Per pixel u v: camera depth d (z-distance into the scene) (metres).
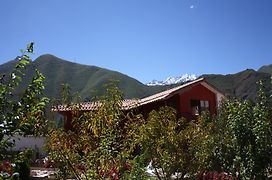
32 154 5.26
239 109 10.46
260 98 10.48
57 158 6.96
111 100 6.80
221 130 11.38
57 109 7.00
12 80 4.70
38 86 4.73
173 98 29.67
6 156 4.62
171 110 10.95
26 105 4.61
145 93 172.25
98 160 6.54
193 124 11.41
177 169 10.32
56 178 7.23
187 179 10.59
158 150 9.83
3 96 4.55
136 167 7.46
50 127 6.85
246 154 9.98
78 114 7.21
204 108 30.39
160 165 10.05
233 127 10.30
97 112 6.81
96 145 6.78
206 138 10.80
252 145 9.93
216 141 10.77
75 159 6.94
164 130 10.08
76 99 7.32
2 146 4.48
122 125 7.32
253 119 10.20
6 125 4.46
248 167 9.89
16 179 5.46
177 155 10.30
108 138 6.60
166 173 10.17
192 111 29.88
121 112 7.02
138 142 9.02
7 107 4.55
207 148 10.69
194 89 30.19
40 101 4.76
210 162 10.70
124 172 7.02
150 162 10.24
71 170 6.96
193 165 10.48
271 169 10.16
